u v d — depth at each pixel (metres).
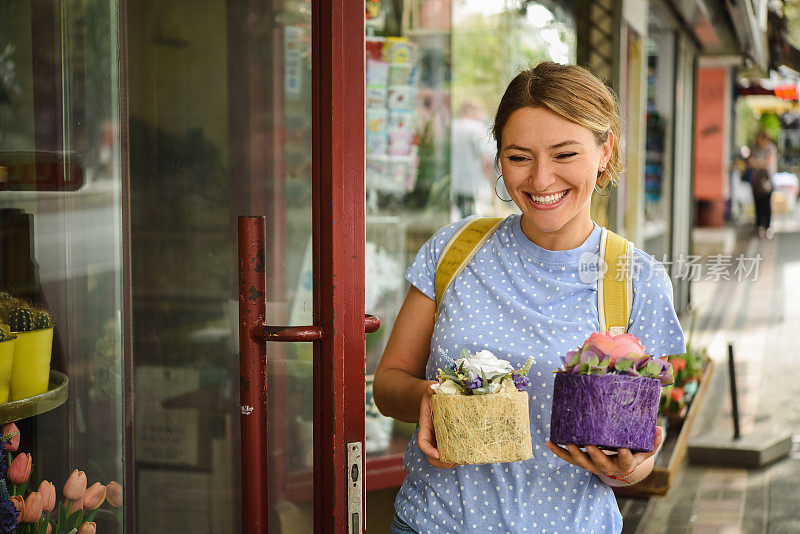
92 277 1.79
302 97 2.03
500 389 1.37
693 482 4.17
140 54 1.92
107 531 1.86
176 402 1.96
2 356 1.67
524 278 1.55
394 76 3.63
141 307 1.95
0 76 1.70
